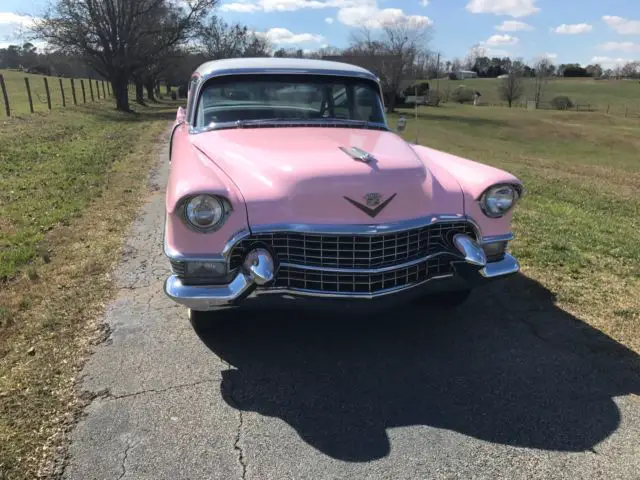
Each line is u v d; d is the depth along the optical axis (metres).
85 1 30.42
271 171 3.29
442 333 3.83
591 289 4.57
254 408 2.99
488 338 3.77
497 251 3.62
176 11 34.53
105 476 2.48
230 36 66.75
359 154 3.41
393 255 3.28
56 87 41.78
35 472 2.48
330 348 3.62
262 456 2.63
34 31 30.30
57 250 5.23
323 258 3.21
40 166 9.12
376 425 2.87
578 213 7.29
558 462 2.61
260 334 3.77
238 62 4.68
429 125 33.88
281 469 2.55
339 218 3.16
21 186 7.57
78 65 36.81
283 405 3.02
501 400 3.08
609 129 36.47
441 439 2.76
